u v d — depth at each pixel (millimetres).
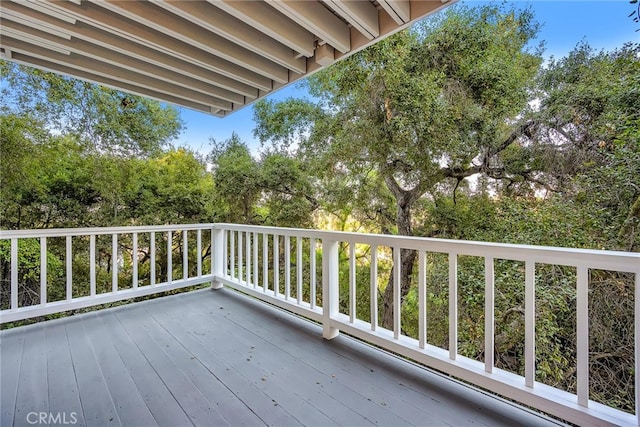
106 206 6734
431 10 1860
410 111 4906
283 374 2004
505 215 4699
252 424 1544
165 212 7426
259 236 7430
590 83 4023
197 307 3346
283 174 7305
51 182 6027
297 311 2822
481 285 4074
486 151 5141
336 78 5820
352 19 1916
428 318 4844
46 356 2248
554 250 1454
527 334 1553
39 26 1936
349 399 1738
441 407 1665
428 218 6078
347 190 6543
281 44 2430
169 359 2205
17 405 1688
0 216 5676
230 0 1760
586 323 1376
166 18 1942
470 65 5012
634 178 3203
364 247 7426
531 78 4746
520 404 1735
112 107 6199
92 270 3143
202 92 3088
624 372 3143
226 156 8000
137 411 1641
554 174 4379
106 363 2148
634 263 1247
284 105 7457
